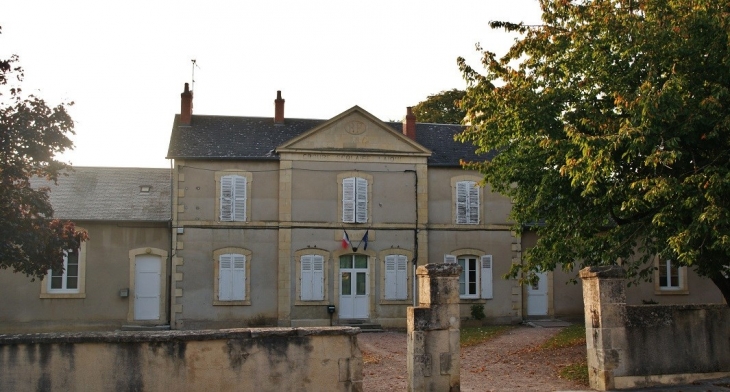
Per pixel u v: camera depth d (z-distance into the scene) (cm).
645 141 1361
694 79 1422
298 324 2600
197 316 2561
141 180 2848
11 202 1638
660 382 1295
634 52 1484
